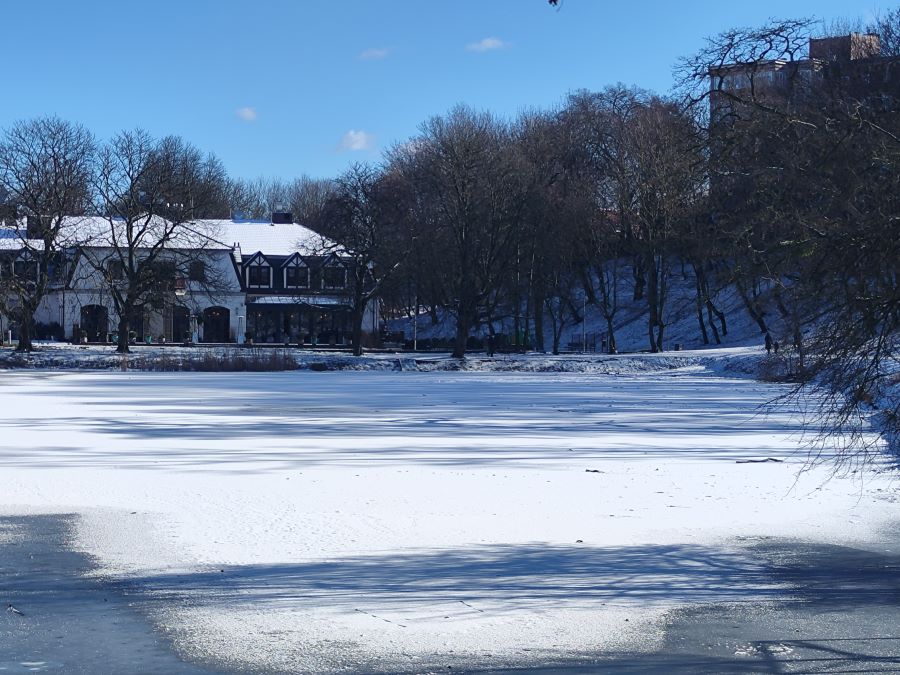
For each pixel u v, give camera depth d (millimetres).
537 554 14117
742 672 9508
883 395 12859
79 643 10234
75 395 46531
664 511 17344
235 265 101375
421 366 71125
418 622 10953
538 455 25141
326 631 10641
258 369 69562
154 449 26281
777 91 19156
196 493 19094
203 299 100938
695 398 46500
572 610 11438
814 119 14133
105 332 96750
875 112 13891
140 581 12586
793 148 13992
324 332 99938
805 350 13094
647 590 12281
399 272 78062
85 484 20219
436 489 19609
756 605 11711
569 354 81312
